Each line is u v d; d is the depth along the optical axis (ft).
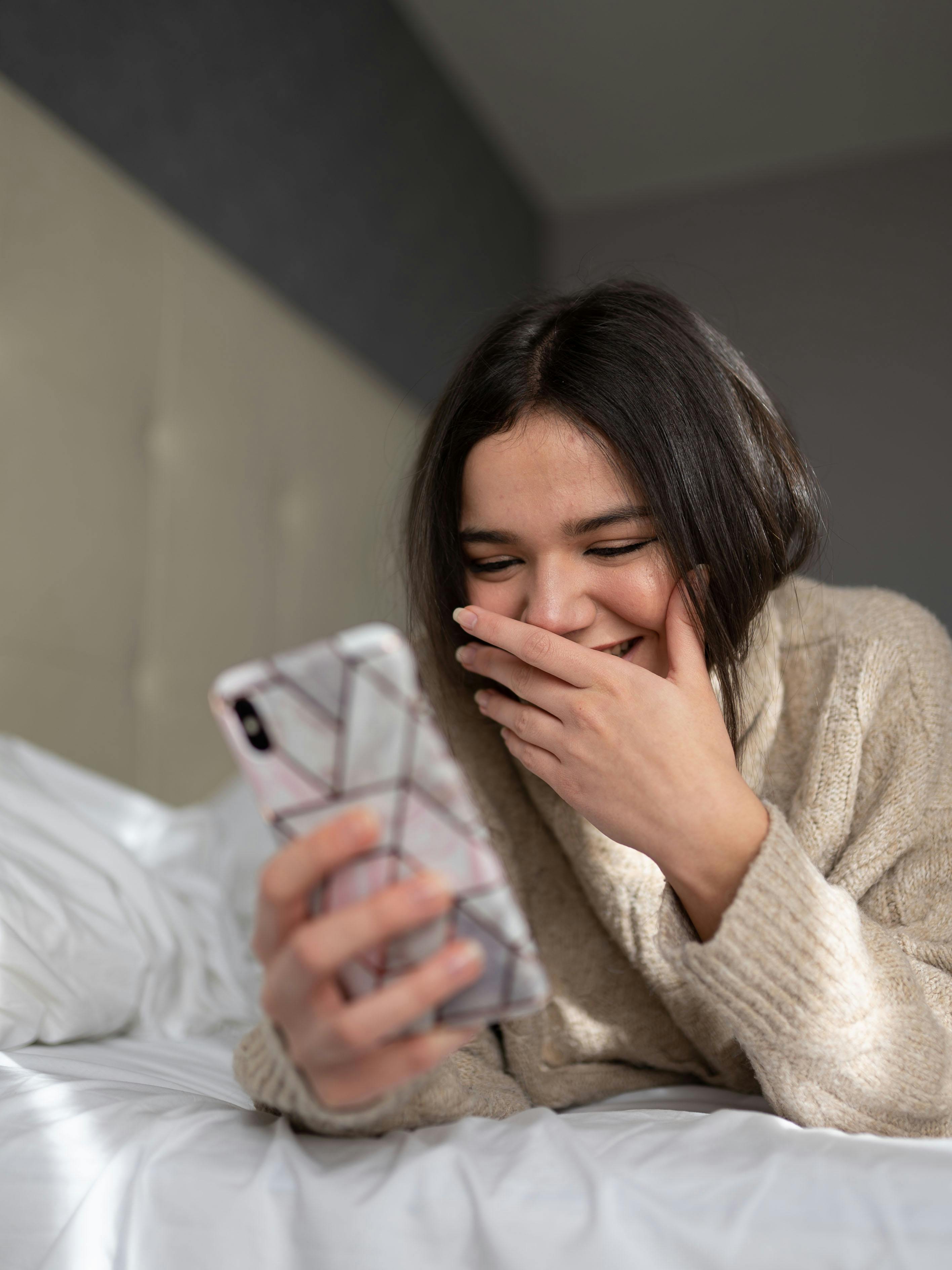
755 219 9.62
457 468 2.55
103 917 2.99
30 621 4.08
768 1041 1.98
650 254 9.91
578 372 2.38
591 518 2.36
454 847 1.42
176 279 5.12
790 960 1.92
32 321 4.17
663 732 2.10
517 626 2.30
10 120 4.14
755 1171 1.62
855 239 9.30
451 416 2.57
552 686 2.25
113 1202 1.76
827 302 9.30
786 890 1.94
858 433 9.04
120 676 4.59
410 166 7.97
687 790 2.05
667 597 2.43
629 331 2.48
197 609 5.12
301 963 1.38
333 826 1.39
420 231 8.07
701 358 2.55
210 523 5.26
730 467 2.51
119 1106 1.98
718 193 9.77
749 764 2.65
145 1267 1.70
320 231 6.68
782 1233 1.52
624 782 2.10
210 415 5.31
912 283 9.11
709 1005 2.11
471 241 8.93
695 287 9.70
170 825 4.00
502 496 2.40
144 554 4.78
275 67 6.30
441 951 1.42
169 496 4.96
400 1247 1.62
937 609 8.66
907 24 7.72
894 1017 1.97
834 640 2.73
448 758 1.43
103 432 4.54
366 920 1.36
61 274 4.35
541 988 1.46
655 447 2.38
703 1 7.60
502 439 2.40
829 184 9.44
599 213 10.13
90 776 3.90
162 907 3.15
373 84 7.49
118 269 4.71
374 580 6.73
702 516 2.42
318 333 6.48
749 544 2.52
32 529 4.11
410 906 1.37
